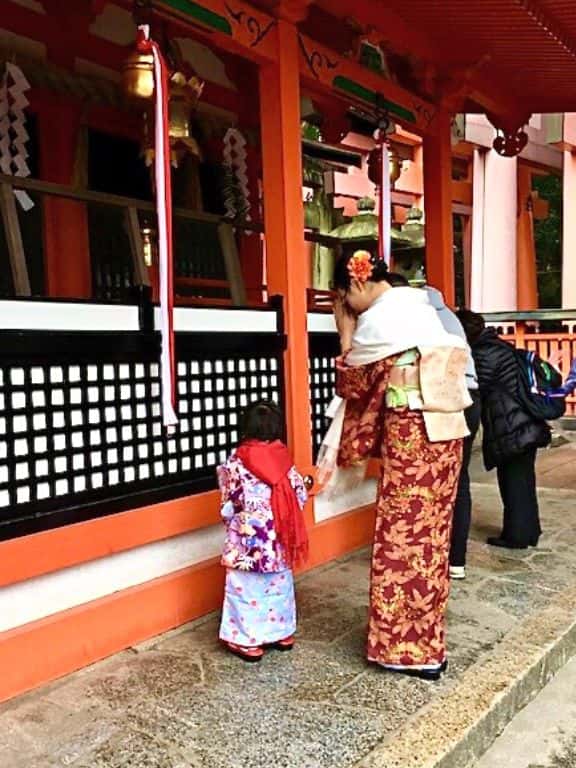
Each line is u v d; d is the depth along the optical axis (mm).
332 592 3926
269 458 3148
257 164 6160
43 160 4609
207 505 3631
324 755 2438
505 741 2809
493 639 3348
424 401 2924
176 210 4793
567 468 7473
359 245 7648
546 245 18719
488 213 11094
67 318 3027
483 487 6598
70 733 2580
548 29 4629
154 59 3139
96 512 3145
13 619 2900
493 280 11094
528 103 6180
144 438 3359
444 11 4355
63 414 3025
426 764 2398
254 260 6227
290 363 4102
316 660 3131
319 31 4719
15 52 4305
